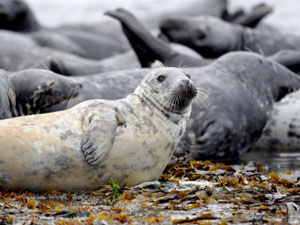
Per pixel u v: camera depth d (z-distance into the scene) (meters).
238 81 36.12
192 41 53.88
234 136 33.91
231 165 31.69
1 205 17.81
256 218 16.44
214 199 19.12
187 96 21.00
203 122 33.12
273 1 140.75
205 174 24.47
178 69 22.34
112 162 20.08
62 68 42.44
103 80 33.09
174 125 21.45
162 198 18.70
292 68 47.06
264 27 65.69
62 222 15.83
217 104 33.56
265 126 36.78
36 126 19.69
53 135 19.55
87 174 19.98
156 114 21.12
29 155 19.20
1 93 21.50
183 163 26.81
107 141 19.22
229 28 55.62
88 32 82.50
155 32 77.31
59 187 20.03
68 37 74.06
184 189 21.31
